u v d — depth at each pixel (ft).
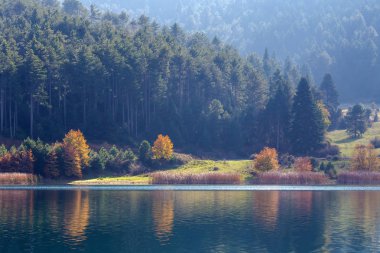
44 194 416.67
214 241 247.70
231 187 487.20
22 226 275.80
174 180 517.55
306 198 399.85
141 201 374.63
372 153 575.79
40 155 540.11
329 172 548.31
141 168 585.22
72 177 550.36
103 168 572.10
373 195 422.41
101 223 286.66
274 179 521.65
